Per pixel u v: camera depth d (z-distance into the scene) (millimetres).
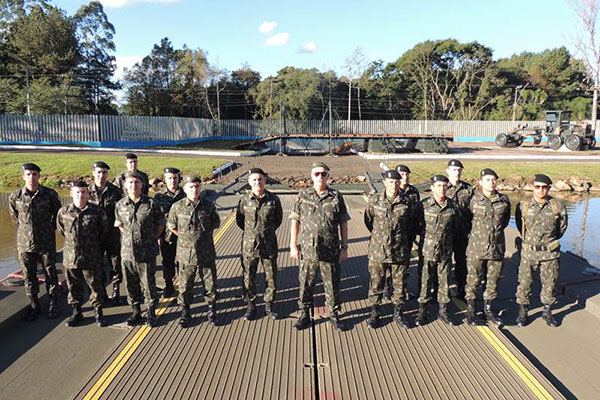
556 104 58031
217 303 5148
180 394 3373
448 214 4516
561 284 5449
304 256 4414
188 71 51094
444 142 28469
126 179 4562
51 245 4777
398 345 4156
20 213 4633
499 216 4500
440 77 57344
